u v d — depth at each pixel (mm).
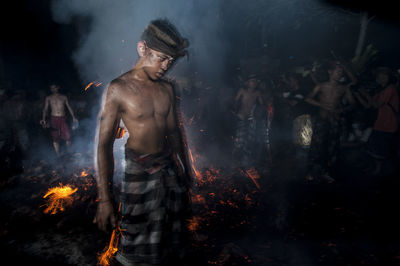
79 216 3977
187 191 2432
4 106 6805
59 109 6613
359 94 5891
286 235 3547
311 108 6578
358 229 3689
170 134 2439
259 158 6055
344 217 4008
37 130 7598
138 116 2131
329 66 6973
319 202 4473
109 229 2176
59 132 6633
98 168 2088
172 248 2287
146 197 2189
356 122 6469
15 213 4078
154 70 2195
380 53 9102
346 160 6273
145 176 2191
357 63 7168
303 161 6016
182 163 2543
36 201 4430
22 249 3240
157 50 2107
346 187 5062
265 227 3746
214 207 4262
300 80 7438
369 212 4152
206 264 2939
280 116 6824
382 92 5535
